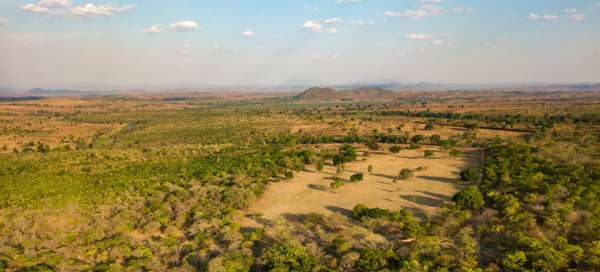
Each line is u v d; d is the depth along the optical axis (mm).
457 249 49188
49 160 135500
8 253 56781
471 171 87625
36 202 83500
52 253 56031
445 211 63875
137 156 146125
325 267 46688
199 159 138375
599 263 42219
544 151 105500
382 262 46344
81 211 77562
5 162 132000
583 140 122250
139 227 68562
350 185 92688
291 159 116688
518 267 43031
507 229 53906
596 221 53625
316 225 64438
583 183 72688
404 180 94562
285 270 45906
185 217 70938
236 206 77375
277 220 67750
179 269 49562
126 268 50781
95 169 122188
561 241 47844
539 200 64938
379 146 142375
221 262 49000
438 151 130125
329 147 151125
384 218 62844
